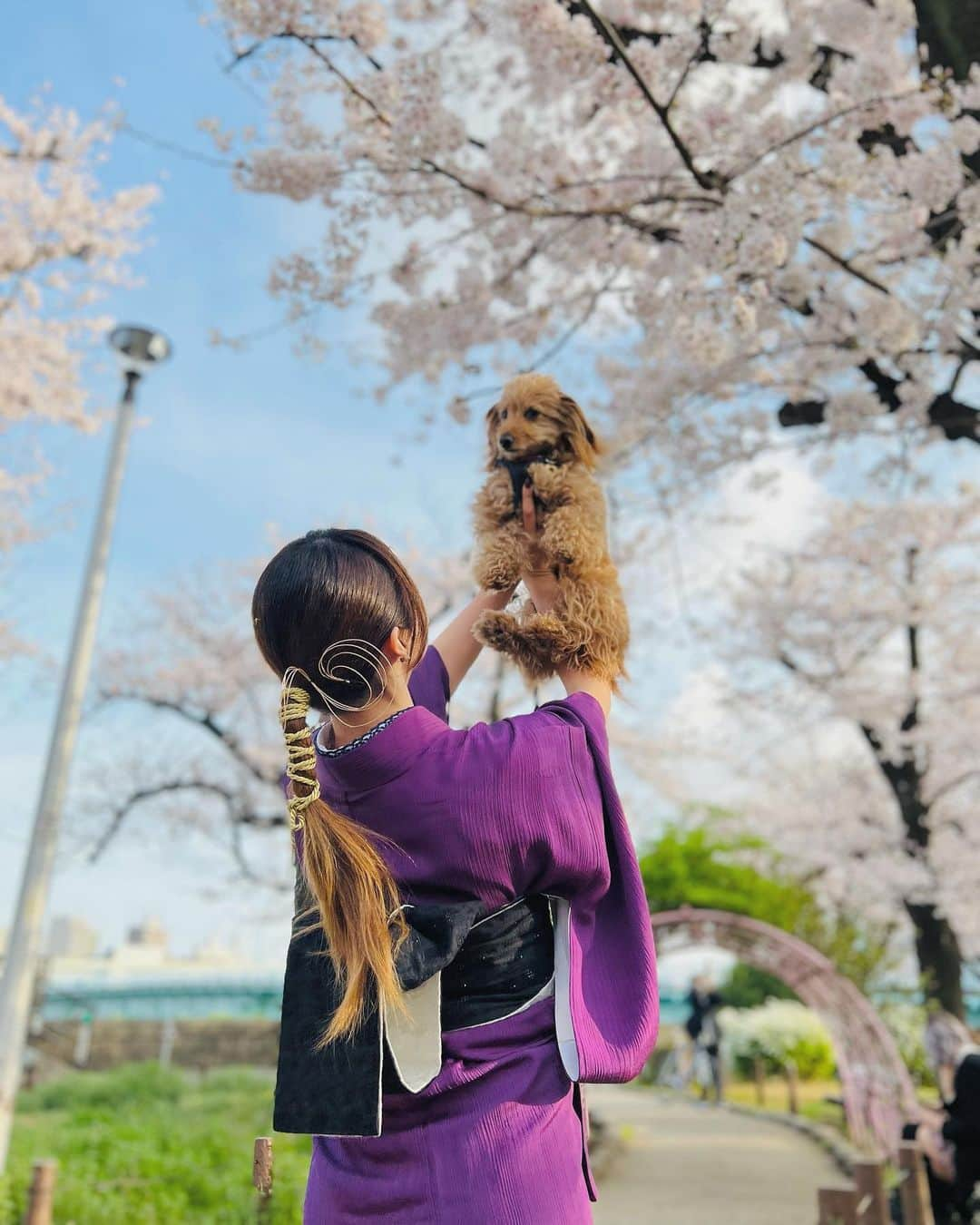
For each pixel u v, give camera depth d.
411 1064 1.20
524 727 1.34
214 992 28.50
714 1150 10.48
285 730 1.34
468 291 5.52
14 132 8.64
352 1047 1.21
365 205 4.79
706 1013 16.11
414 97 4.27
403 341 5.77
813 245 4.45
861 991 15.06
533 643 1.50
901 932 16.53
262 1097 12.08
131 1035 18.73
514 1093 1.21
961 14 4.19
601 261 5.28
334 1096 1.20
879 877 12.27
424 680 1.60
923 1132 5.31
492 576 1.63
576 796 1.30
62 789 7.84
